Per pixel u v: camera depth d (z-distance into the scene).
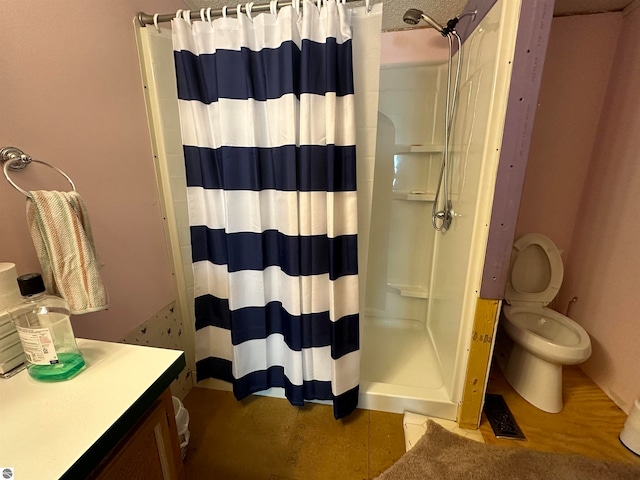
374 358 1.83
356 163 1.25
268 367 1.53
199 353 1.55
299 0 1.07
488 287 1.18
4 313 0.65
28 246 0.84
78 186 0.98
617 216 1.51
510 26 0.97
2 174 0.77
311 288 1.32
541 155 1.76
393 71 1.85
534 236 1.71
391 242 2.16
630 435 1.25
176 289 1.49
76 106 0.96
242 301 1.40
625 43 1.50
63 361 0.65
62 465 0.46
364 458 1.27
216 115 1.24
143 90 1.25
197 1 1.47
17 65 0.80
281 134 1.19
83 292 0.71
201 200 1.37
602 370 1.58
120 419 0.55
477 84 1.24
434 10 1.57
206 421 1.45
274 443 1.34
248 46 1.14
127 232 1.19
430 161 1.97
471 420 1.35
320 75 1.13
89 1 1.00
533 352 1.44
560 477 1.11
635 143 1.43
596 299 1.63
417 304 2.22
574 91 1.65
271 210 1.34
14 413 0.55
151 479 0.67
